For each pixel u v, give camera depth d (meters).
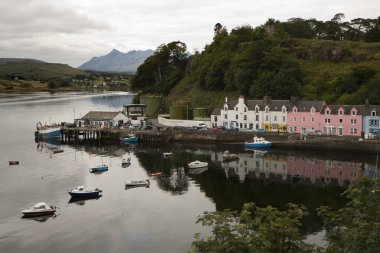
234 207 60.09
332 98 124.31
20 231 52.38
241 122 121.44
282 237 20.53
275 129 115.88
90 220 55.94
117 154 101.19
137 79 191.25
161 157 96.75
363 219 22.27
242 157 94.12
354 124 103.12
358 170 79.19
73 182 74.75
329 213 24.89
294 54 158.25
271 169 82.19
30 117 180.88
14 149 108.00
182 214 57.72
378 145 90.62
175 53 190.62
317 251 22.17
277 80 128.50
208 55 167.88
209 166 86.25
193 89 160.75
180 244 47.88
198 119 132.62
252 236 20.50
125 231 52.06
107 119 135.38
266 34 167.50
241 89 138.50
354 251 20.66
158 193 67.88
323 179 73.75
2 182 74.62
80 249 47.03
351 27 199.00
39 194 67.44
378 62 139.12
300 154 95.62
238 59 144.62
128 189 70.38
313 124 109.44
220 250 20.11
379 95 111.56
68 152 104.31
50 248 47.38
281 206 59.88
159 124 138.75
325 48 153.75
